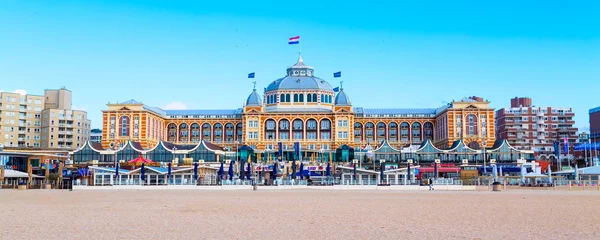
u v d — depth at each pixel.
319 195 104.44
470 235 47.00
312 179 157.50
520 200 88.06
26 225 51.97
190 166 168.12
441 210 68.81
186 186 138.62
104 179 149.88
